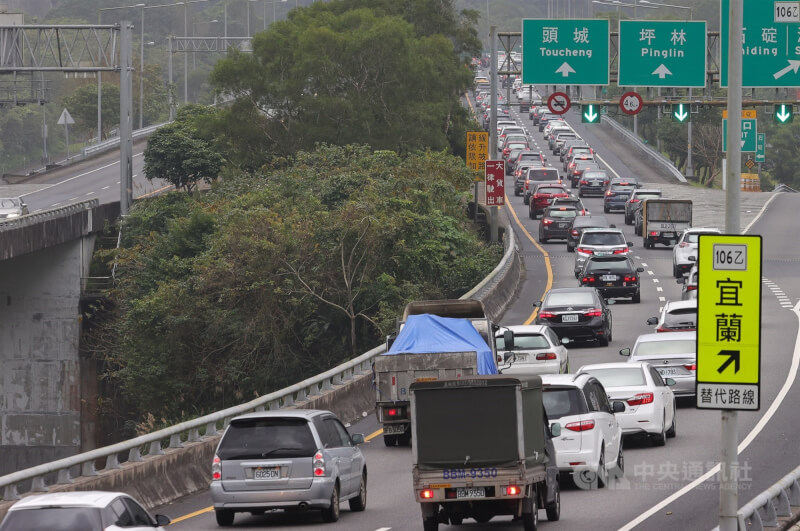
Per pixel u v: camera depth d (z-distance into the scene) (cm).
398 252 14600
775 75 14162
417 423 4856
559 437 5859
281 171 18212
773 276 16850
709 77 15188
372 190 15450
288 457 5334
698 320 4016
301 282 14212
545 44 15300
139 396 14800
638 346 8725
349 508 5831
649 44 14988
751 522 4444
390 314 13800
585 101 15438
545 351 9075
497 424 4819
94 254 19750
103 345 18400
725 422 4031
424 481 4834
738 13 4275
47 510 3594
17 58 19325
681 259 16175
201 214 16688
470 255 16650
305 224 14625
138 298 16262
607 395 6881
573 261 18638
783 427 7700
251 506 5325
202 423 6912
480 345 7662
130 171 19788
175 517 5794
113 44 19475
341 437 5725
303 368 14512
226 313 14388
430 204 16662
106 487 5769
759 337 3972
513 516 5253
